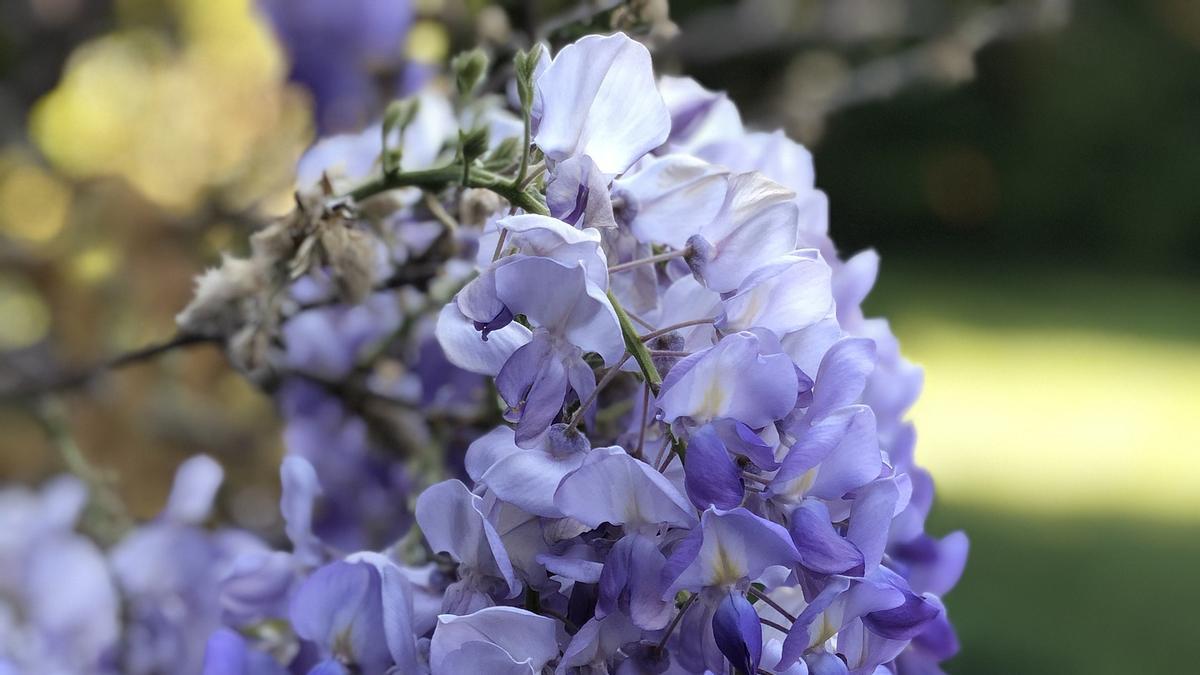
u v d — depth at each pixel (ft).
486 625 1.49
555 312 1.47
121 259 3.16
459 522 1.53
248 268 1.91
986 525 8.93
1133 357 15.44
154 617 2.00
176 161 3.28
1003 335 16.08
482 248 1.53
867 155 22.99
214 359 3.01
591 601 1.50
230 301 1.94
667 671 1.49
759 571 1.46
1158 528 9.32
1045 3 3.86
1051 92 22.95
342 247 1.83
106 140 3.59
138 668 1.99
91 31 4.20
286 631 1.79
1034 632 7.14
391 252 1.92
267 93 3.27
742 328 1.54
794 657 1.46
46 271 3.24
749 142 1.75
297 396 2.07
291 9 2.43
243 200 2.99
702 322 1.54
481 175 1.61
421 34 2.55
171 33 3.99
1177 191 23.67
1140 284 21.86
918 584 1.68
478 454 1.54
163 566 2.01
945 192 23.53
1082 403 13.12
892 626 1.49
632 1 2.09
